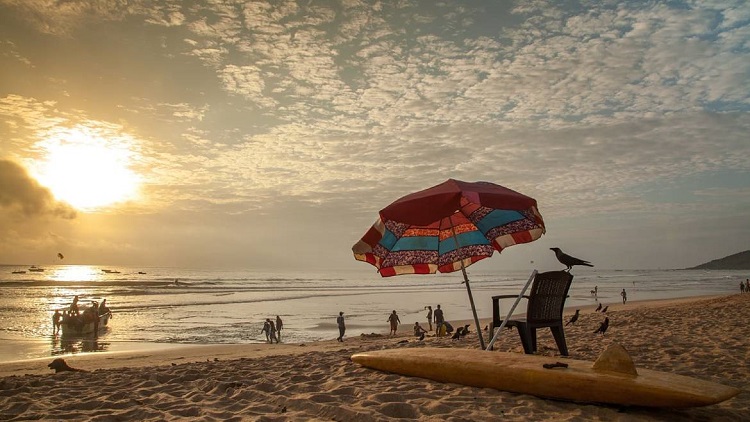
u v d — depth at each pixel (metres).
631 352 7.05
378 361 5.76
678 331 9.90
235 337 22.05
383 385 5.05
